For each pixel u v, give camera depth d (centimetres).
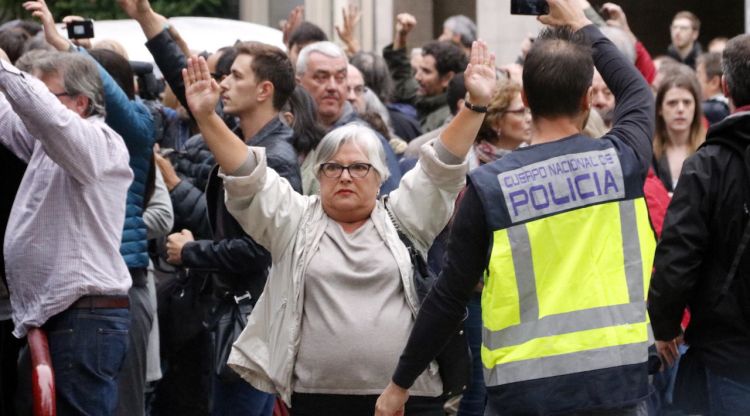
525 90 792
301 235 898
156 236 1200
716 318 900
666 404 1099
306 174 1205
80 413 989
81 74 1003
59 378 986
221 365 1075
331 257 893
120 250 1101
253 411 1106
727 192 892
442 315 784
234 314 1079
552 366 766
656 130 1461
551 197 772
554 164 777
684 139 1453
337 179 895
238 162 879
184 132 1523
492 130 1242
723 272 898
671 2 2973
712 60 1816
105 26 2094
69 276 984
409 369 798
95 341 990
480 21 2548
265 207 889
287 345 891
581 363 767
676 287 902
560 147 782
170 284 1208
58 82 999
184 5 3362
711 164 897
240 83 1095
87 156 966
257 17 3123
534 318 768
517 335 768
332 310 885
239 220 898
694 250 899
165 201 1207
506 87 1238
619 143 799
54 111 946
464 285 780
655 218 1216
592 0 2914
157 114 1443
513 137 1240
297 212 902
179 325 1196
